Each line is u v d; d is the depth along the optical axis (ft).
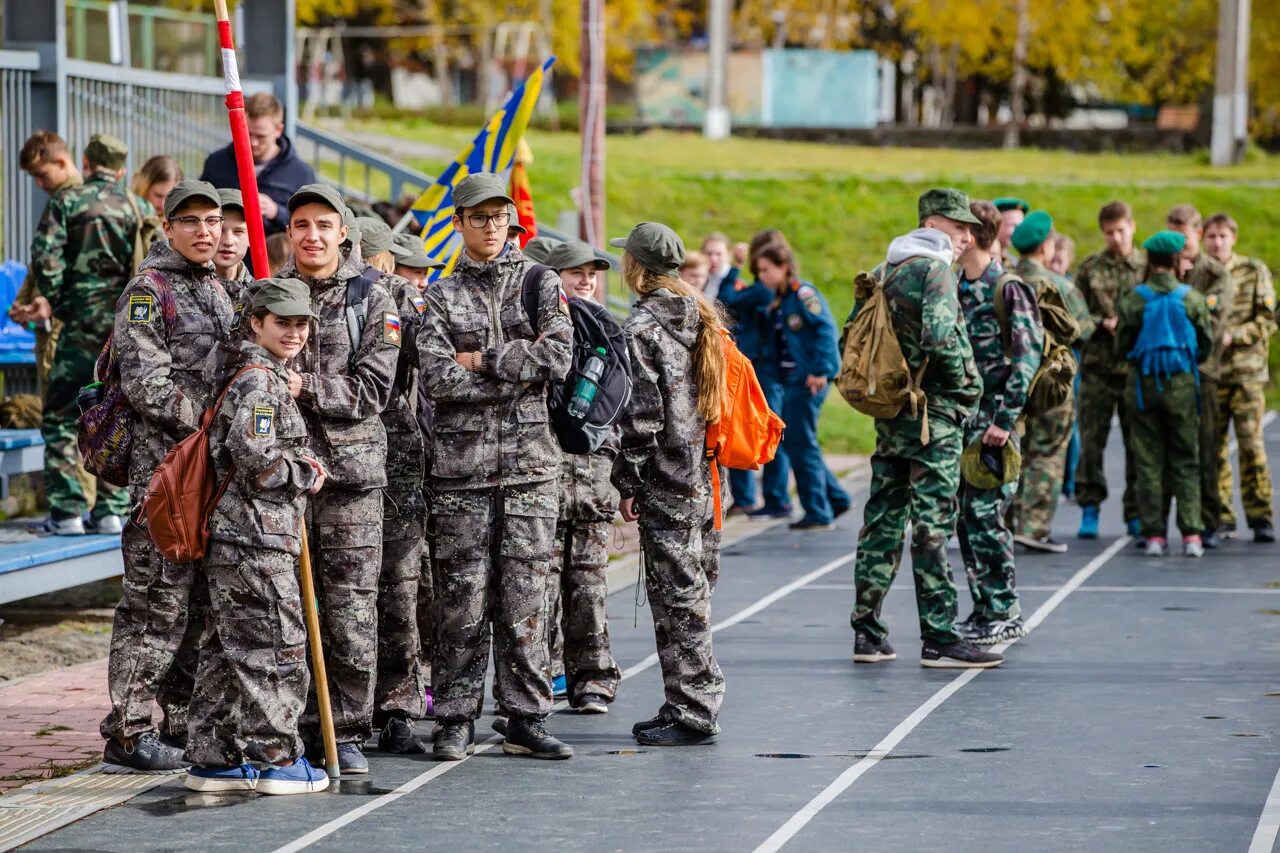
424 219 72.08
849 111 321.93
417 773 43.06
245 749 40.81
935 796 40.24
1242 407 82.38
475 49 335.06
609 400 43.37
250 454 39.24
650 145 251.39
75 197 57.47
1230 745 44.86
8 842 37.42
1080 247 197.77
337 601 42.47
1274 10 309.63
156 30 83.25
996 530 58.54
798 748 45.21
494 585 44.04
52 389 59.47
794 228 195.93
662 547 45.55
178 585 42.98
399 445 44.62
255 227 43.16
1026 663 56.08
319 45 285.64
